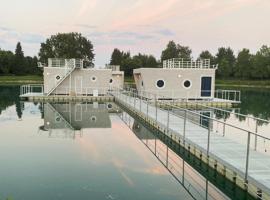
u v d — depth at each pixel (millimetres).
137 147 14391
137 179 10156
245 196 8711
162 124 16188
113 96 34438
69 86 35250
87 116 24094
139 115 21984
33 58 93938
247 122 21828
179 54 100812
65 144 14766
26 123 20625
